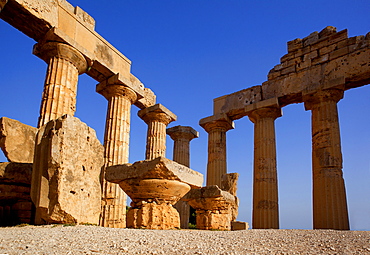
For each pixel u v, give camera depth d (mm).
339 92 19500
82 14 18078
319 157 18750
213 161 23797
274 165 21156
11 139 12133
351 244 7105
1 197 10727
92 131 10875
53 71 15492
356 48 19391
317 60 20953
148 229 9883
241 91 24234
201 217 14688
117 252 5449
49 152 9289
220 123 24375
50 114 14773
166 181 10375
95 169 10680
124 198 17641
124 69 20516
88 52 17250
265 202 20250
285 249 6453
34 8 14906
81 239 6727
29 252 5004
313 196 18578
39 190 9234
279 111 22281
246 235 9383
